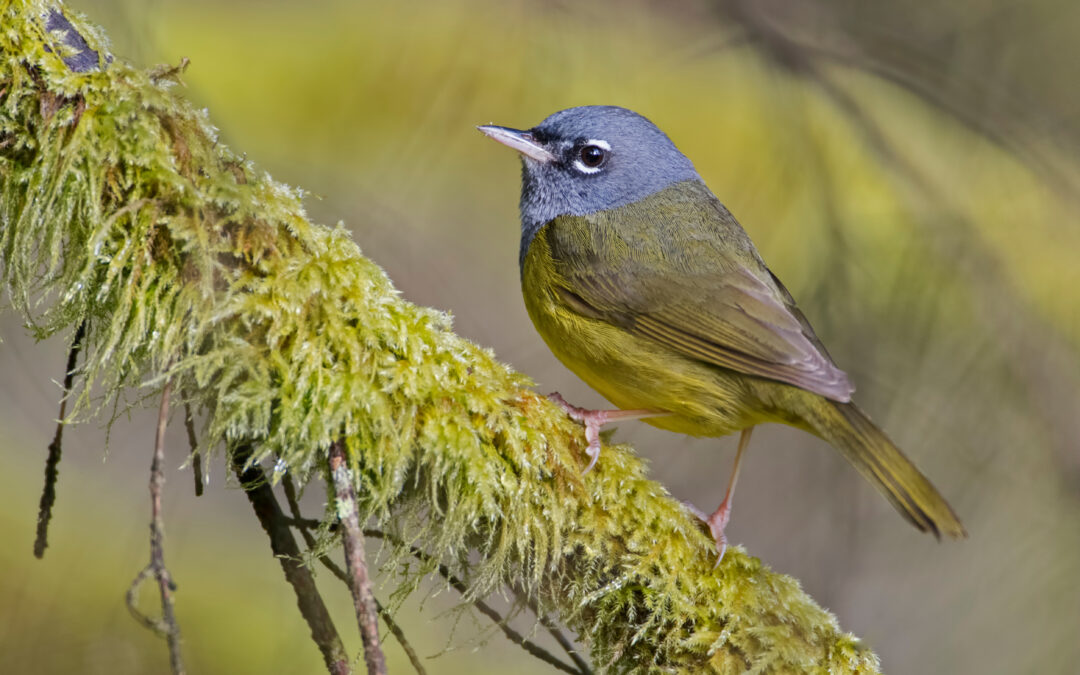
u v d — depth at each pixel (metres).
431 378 6.03
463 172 17.05
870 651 6.33
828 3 15.41
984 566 13.63
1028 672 12.94
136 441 13.21
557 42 13.41
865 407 13.22
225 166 6.05
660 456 14.48
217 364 5.77
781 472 14.78
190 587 12.27
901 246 14.01
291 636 11.73
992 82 15.54
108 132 5.86
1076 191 14.66
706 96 17.02
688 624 6.29
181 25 17.56
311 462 6.00
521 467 6.12
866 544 14.54
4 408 12.47
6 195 6.10
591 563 6.31
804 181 14.38
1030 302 13.93
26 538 11.72
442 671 11.34
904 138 15.47
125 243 5.85
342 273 6.03
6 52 5.93
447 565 6.58
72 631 10.79
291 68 17.20
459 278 16.03
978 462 13.38
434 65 16.92
